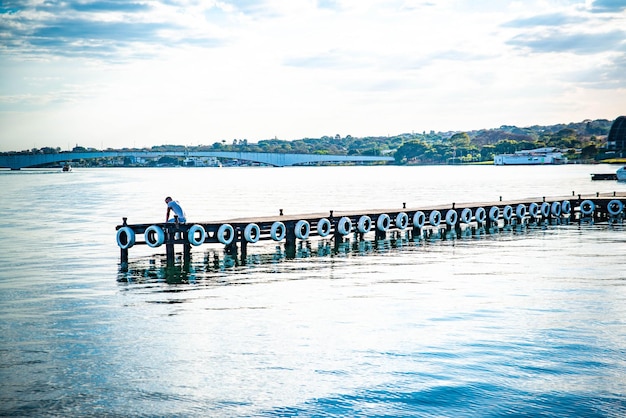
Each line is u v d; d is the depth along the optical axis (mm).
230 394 14898
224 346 18359
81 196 108188
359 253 38094
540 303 23578
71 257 36344
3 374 16078
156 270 31906
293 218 41625
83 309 22938
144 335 19453
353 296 25141
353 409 14109
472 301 24031
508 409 14016
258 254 37750
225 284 27953
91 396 14750
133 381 15656
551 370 16219
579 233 48375
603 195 68312
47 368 16531
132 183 179625
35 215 67438
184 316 21844
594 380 15578
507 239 44906
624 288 26422
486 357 17203
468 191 112938
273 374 16109
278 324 20734
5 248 40250
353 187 135750
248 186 148000
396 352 17703
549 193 102938
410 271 31281
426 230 50906
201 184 166500
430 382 15500
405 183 158625
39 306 23422
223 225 36625
